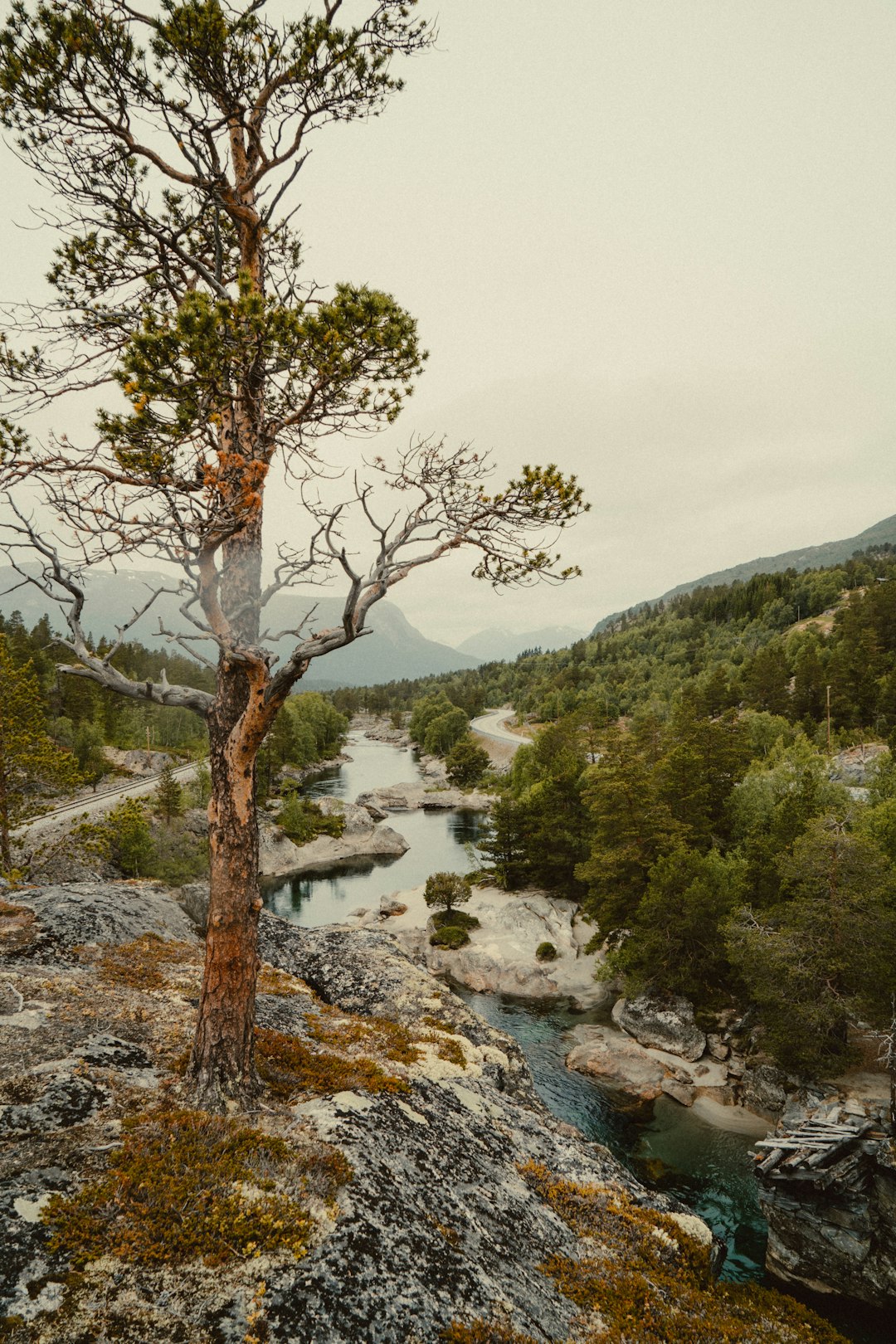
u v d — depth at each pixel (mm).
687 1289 10039
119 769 86312
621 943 39500
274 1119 9828
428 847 78312
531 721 182250
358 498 9570
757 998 27406
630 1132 26375
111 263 10656
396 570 10961
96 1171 7980
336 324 7684
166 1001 14070
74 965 15328
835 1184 19359
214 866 10344
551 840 53906
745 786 50031
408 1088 12125
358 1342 6660
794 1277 19438
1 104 8820
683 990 32688
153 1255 6891
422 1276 7750
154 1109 9516
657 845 39250
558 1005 38219
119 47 8656
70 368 10141
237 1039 10406
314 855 72938
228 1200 7723
